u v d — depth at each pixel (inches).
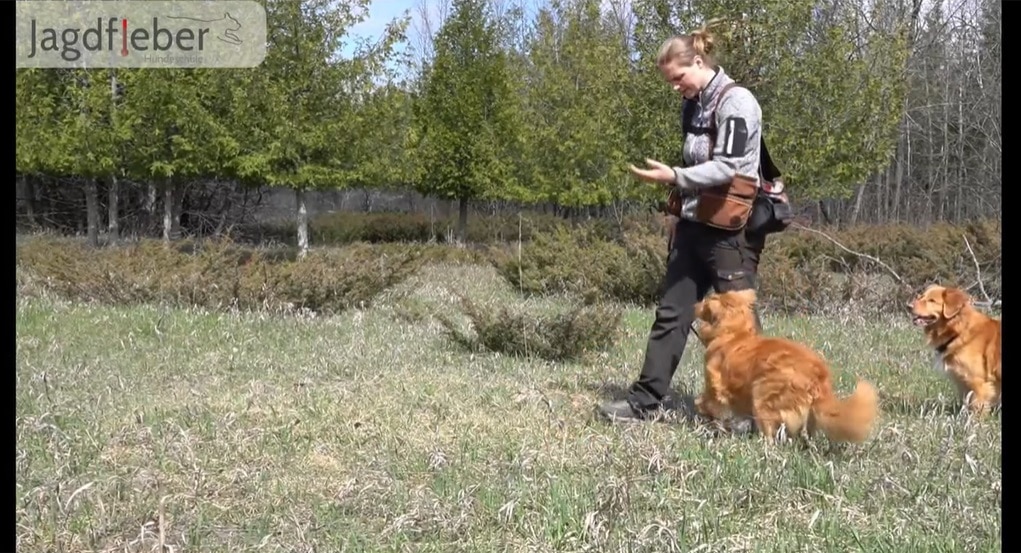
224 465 178.7
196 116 738.2
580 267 508.1
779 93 616.1
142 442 189.9
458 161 1011.9
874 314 413.1
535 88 1012.5
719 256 204.1
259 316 363.6
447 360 293.9
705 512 148.4
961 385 222.2
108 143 765.3
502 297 503.8
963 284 446.6
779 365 184.4
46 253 476.7
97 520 145.3
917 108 1147.3
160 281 398.6
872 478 165.5
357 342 319.3
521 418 217.6
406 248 729.0
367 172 776.9
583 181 928.9
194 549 137.7
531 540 141.2
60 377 245.3
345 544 138.9
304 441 194.7
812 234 587.2
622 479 158.6
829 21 717.9
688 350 305.7
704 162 202.8
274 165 746.2
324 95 744.3
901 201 1258.0
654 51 611.2
